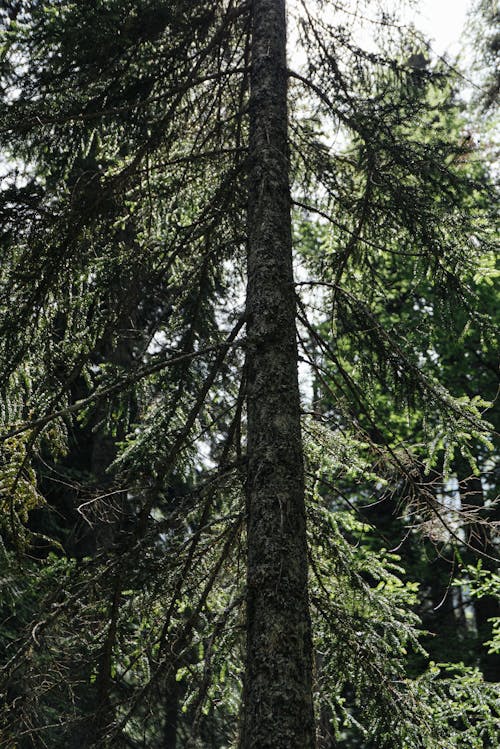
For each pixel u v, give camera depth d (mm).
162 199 4816
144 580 3469
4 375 3826
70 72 4066
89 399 3119
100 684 3494
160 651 3773
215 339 4566
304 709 2781
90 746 3377
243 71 4633
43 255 3938
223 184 4488
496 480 9102
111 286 4395
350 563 4199
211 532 4449
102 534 6711
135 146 4578
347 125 4523
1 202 3770
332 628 4051
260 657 2875
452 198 4344
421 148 4344
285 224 4070
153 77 4465
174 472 4277
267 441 3367
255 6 4918
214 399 4805
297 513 3225
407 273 8305
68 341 4137
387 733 3887
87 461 9734
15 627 6273
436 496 3865
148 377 4266
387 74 5301
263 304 3752
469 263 4203
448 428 3727
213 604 4602
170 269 4852
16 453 3734
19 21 3830
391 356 4176
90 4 3834
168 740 8391
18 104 3859
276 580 3018
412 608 9477
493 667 9070
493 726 4113
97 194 4109
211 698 4289
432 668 4223
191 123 5074
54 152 4309
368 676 3982
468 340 9438
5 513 3701
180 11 4250
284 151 4367
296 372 3633
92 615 3598
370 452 4184
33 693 3455
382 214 4621
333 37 5211
